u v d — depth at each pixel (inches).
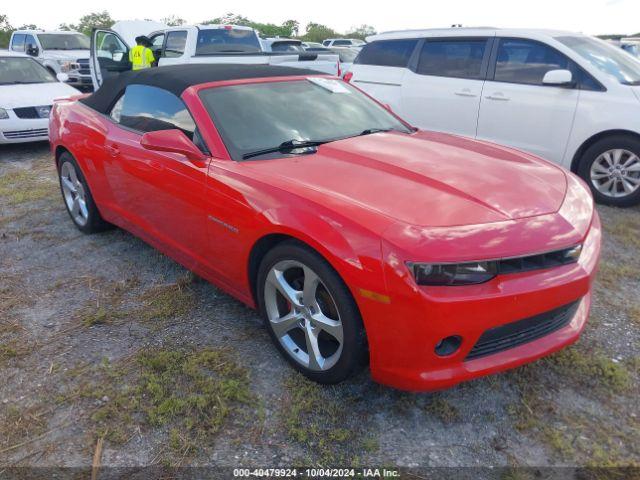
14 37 639.8
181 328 127.0
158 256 168.4
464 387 105.7
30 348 119.8
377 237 89.2
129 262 164.2
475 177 109.0
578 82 219.9
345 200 99.0
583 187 118.9
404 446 91.6
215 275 130.5
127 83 161.3
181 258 142.6
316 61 369.4
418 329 87.1
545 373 109.4
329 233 94.0
